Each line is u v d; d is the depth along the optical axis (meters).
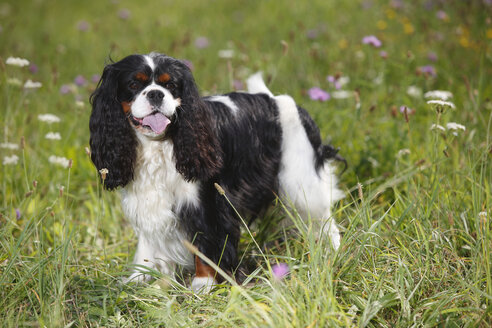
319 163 5.06
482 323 3.37
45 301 3.76
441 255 4.05
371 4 12.27
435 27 9.84
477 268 3.73
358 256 3.88
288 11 13.57
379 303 3.54
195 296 3.99
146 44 11.12
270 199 4.99
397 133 6.27
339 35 10.78
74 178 6.45
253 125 4.82
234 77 8.34
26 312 3.67
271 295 3.63
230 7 14.84
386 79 7.73
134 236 5.36
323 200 4.94
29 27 14.08
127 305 3.88
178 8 15.41
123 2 16.72
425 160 5.31
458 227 4.45
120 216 5.79
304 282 3.76
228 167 4.61
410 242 4.23
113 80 4.30
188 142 4.24
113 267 4.68
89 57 10.98
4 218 4.73
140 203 4.41
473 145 5.23
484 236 3.90
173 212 4.37
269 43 10.84
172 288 4.29
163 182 4.34
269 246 5.10
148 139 4.27
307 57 8.98
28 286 3.98
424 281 3.79
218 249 4.45
